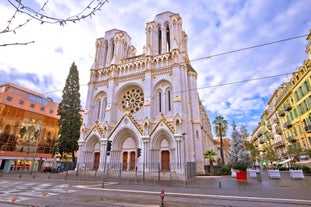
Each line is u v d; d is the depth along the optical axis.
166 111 35.28
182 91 32.59
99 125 39.69
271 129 66.69
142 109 37.72
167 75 37.25
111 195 13.75
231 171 32.72
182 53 38.84
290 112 45.22
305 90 37.19
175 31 40.53
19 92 55.00
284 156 46.44
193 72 41.28
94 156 37.75
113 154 34.34
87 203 10.80
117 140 35.38
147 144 31.66
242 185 19.58
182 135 29.89
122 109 40.66
